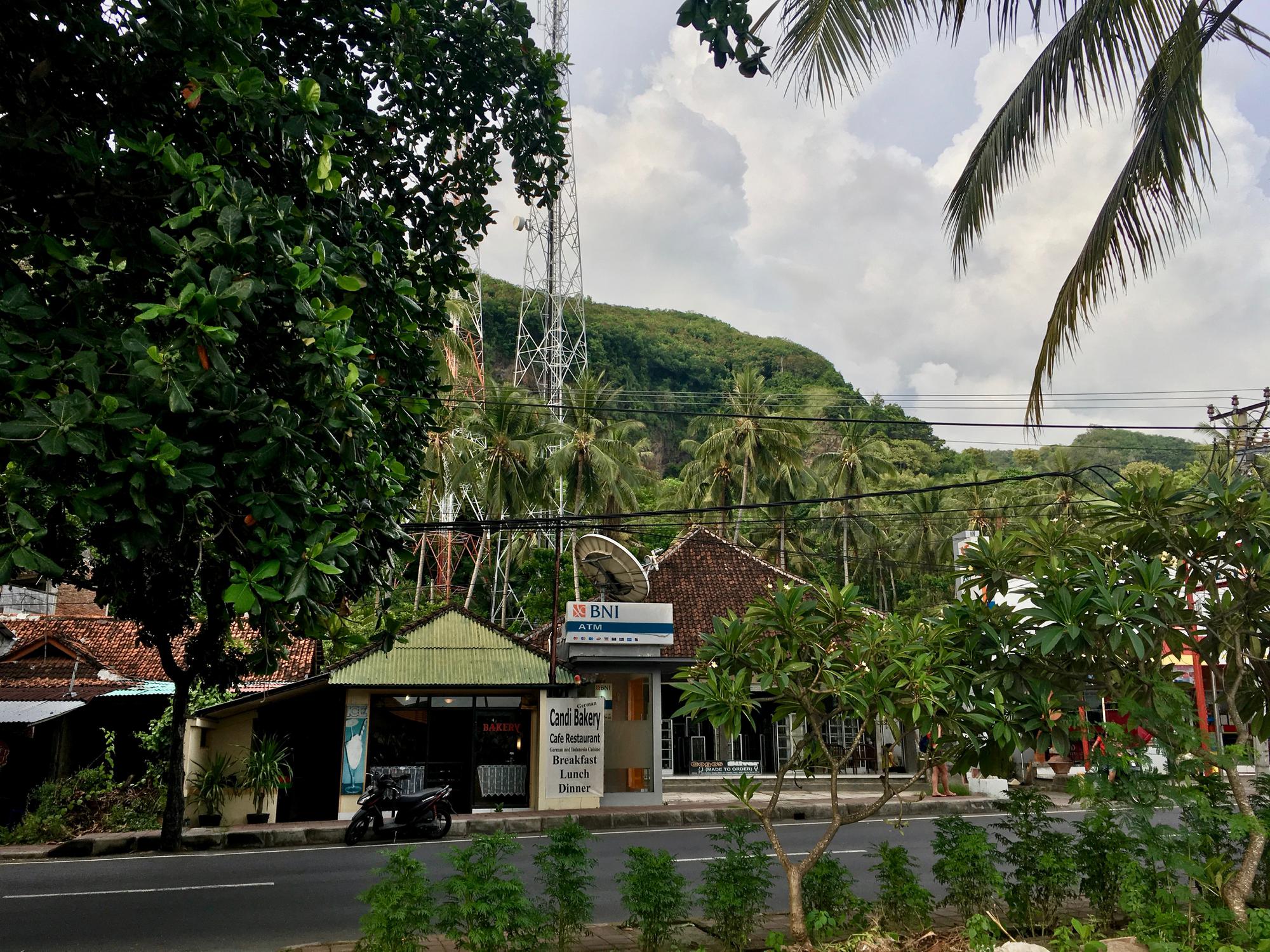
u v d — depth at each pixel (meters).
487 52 6.78
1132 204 8.05
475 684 17.22
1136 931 5.91
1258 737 7.60
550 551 36.00
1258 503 6.72
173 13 3.96
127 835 14.29
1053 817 7.26
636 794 18.59
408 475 5.98
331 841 14.98
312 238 4.55
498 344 78.06
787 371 93.50
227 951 7.33
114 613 8.77
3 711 16.11
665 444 80.12
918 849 12.62
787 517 43.72
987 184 8.58
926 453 62.72
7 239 4.27
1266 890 7.16
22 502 3.33
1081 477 46.12
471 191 7.07
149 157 3.90
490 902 5.48
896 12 8.38
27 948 7.41
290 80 5.44
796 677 6.43
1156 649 6.79
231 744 16.86
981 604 6.85
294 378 4.17
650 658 18.91
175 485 3.34
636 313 108.50
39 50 4.06
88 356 3.42
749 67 5.08
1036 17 7.99
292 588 3.69
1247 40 7.88
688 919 6.55
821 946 5.86
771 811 6.60
